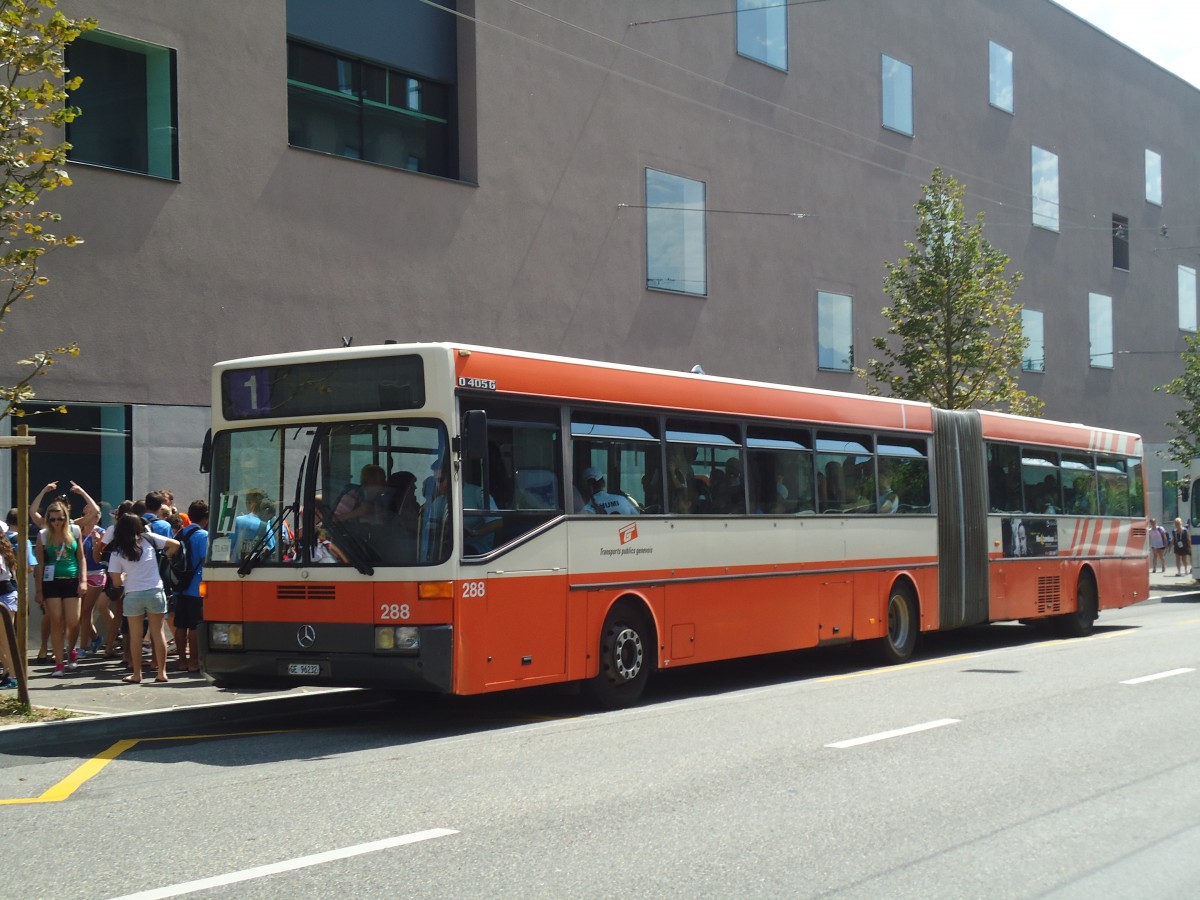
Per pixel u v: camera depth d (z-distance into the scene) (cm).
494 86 2117
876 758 923
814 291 2816
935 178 2817
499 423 1102
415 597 1038
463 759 937
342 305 1869
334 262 1861
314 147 1900
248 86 1769
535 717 1173
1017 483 1919
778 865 633
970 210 3381
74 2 1588
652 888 591
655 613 1255
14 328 1516
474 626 1055
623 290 2347
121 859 643
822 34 2872
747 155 2650
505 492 1102
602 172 2311
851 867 631
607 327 2311
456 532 1044
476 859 641
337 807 766
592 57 2303
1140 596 2256
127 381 1619
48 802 793
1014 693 1279
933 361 2780
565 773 874
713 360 2545
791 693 1317
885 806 768
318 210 1845
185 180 1691
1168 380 4328
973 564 1794
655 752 956
